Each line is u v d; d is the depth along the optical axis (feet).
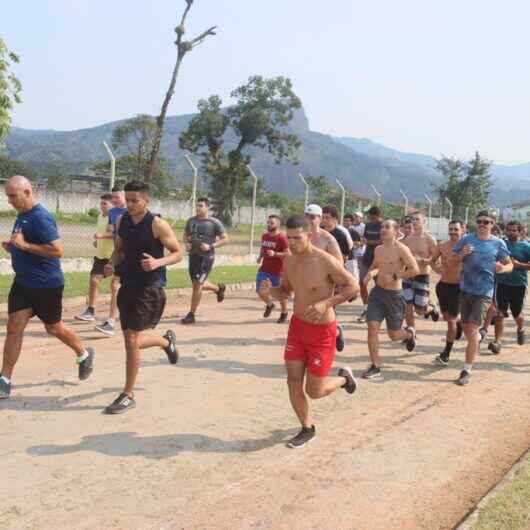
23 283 19.25
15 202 18.93
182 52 78.07
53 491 13.75
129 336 18.98
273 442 17.29
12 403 19.19
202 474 15.05
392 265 24.34
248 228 117.08
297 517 13.29
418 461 16.65
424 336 33.71
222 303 41.47
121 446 16.39
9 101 39.29
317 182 143.54
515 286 30.81
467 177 153.58
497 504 13.78
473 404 22.02
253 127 148.15
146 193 18.62
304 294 16.66
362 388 23.00
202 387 22.04
